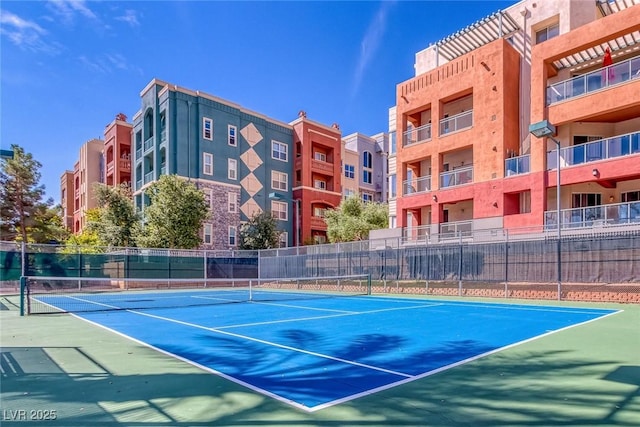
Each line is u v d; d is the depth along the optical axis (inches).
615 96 731.4
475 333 321.1
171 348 264.5
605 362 220.4
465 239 907.4
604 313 457.1
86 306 583.5
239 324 380.2
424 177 1042.1
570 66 884.6
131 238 1158.3
